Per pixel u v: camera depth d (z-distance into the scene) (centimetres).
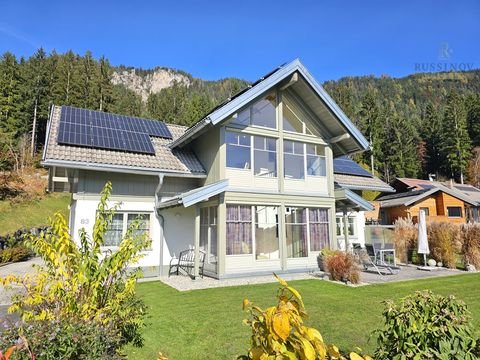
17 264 1656
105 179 1152
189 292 888
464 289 910
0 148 3178
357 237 1722
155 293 884
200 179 1312
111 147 1180
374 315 640
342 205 1491
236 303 751
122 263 494
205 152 1303
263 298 798
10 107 4259
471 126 5516
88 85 5156
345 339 514
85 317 424
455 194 2936
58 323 387
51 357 349
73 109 1396
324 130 1447
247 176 1233
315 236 1339
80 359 372
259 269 1179
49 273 456
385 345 287
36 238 462
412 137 5525
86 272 454
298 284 993
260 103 1305
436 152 5475
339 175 1739
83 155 1096
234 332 555
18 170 3406
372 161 5103
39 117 4503
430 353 250
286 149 1361
